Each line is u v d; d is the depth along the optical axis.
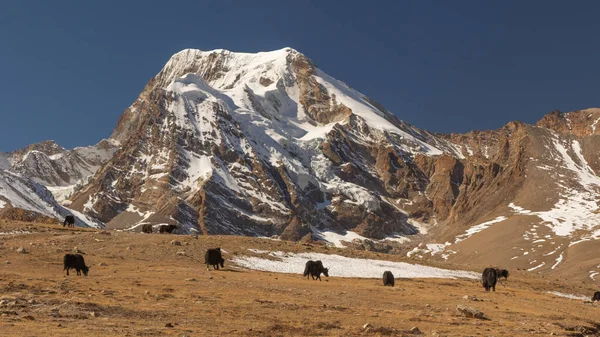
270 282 63.75
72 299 44.00
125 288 51.81
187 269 70.25
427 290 71.69
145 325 36.84
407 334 39.25
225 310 43.81
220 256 74.38
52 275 58.66
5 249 72.31
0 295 44.47
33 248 75.44
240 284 59.09
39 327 33.88
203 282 58.53
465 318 48.19
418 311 50.91
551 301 74.69
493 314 52.88
